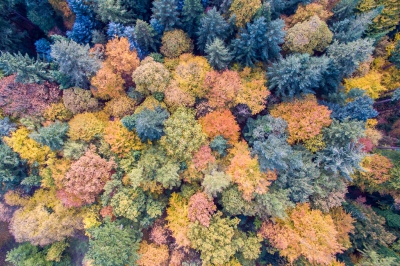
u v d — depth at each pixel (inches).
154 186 638.5
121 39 638.5
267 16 605.3
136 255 613.9
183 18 667.4
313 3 657.6
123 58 625.3
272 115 677.9
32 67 623.8
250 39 613.6
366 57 625.9
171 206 671.8
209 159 629.3
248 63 681.6
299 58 608.4
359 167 609.9
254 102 645.3
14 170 661.3
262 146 605.9
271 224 664.4
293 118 650.2
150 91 679.1
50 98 661.3
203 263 611.5
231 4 625.3
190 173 641.0
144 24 632.4
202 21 629.0
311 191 623.5
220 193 675.4
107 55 668.7
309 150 668.7
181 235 606.2
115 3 657.0
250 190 593.9
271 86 650.8
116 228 604.1
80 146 624.1
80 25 669.3
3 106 637.3
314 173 634.2
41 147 633.0
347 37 664.4
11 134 633.0
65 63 592.1
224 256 604.4
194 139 620.4
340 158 621.3
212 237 608.1
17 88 636.7
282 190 639.1
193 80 654.5
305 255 630.5
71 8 670.5
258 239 663.8
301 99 666.8
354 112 650.2
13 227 677.3
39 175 674.2
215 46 615.5
